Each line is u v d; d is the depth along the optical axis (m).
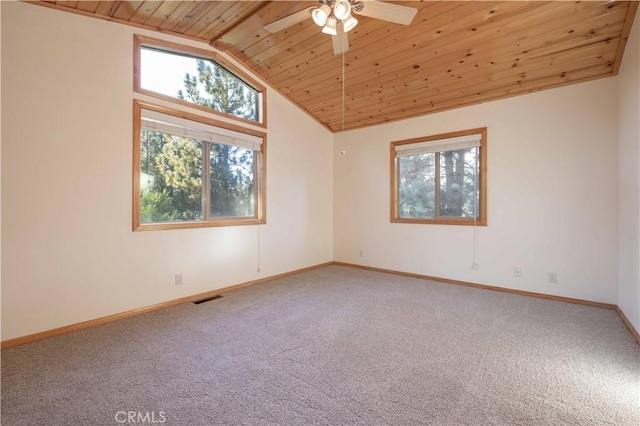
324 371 1.96
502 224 3.78
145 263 3.09
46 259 2.49
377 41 3.20
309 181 5.12
